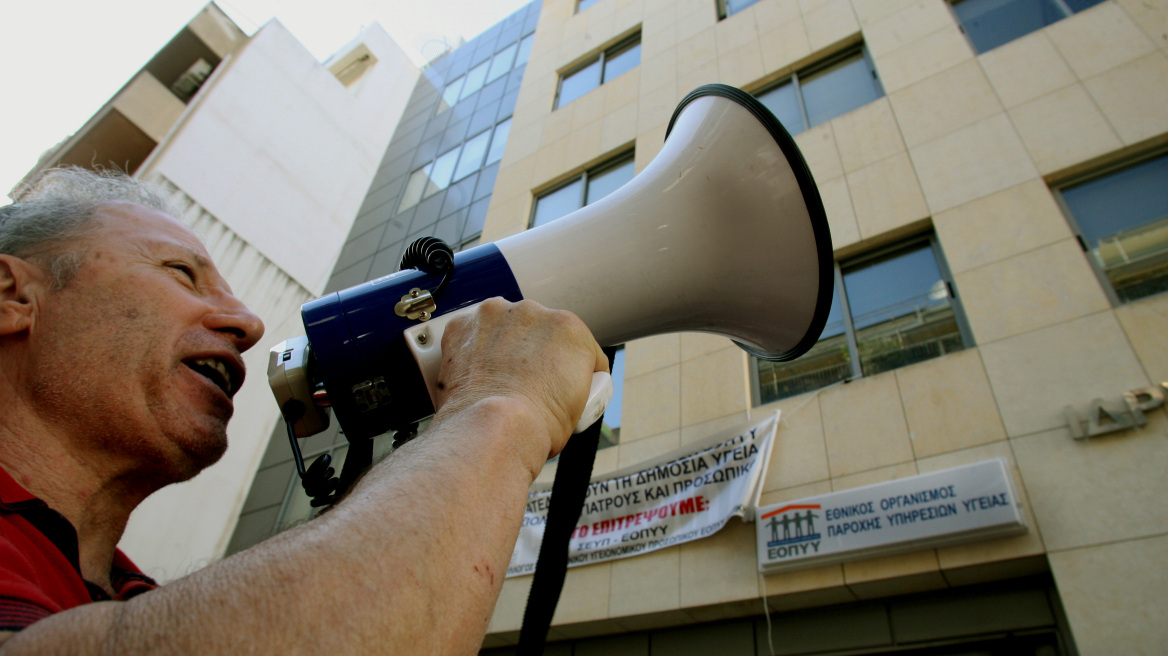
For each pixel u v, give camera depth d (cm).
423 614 36
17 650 31
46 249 79
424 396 108
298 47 1455
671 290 123
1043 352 376
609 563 452
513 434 52
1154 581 282
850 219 519
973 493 336
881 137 551
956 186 482
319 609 34
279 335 1104
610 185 762
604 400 67
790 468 421
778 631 393
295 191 1284
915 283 468
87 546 76
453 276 114
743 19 792
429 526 40
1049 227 422
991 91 516
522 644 94
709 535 414
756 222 123
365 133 1526
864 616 371
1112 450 323
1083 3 516
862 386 432
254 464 919
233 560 37
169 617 32
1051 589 323
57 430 73
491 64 1412
